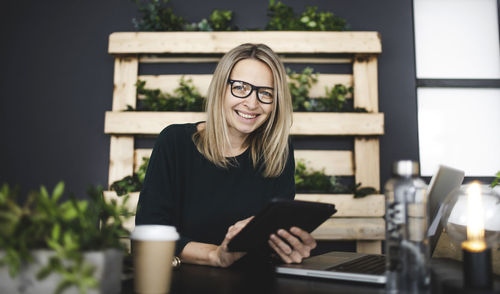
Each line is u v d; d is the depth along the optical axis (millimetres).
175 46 2607
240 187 1461
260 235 999
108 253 664
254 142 1506
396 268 756
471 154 2748
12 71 2760
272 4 2705
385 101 2732
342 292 784
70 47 2779
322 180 2555
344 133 2547
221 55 2693
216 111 1419
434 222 1107
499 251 979
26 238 625
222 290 798
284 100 1456
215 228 1417
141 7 2689
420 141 2758
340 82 2686
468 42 2812
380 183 2654
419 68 2803
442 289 771
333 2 2795
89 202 701
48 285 627
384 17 2791
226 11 2729
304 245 1106
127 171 2574
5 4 2809
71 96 2744
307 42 2604
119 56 2664
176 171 1414
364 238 2482
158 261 742
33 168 2684
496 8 2820
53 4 2812
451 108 2779
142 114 2547
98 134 2711
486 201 831
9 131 2711
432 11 2811
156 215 1305
